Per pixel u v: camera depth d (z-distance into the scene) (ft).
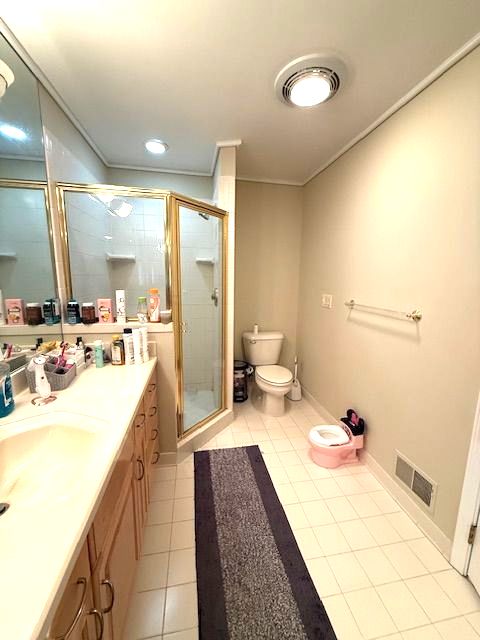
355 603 3.65
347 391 7.08
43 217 4.82
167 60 4.17
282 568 4.07
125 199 6.54
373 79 4.49
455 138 4.03
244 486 5.64
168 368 5.98
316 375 8.93
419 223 4.72
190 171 8.55
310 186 9.08
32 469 2.94
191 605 3.59
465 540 3.94
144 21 3.54
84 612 2.01
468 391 3.92
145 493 4.46
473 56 3.73
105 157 7.61
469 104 3.81
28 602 1.41
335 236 7.54
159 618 3.45
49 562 1.62
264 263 9.85
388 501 5.33
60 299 5.38
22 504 2.49
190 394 7.71
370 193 6.00
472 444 3.84
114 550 2.74
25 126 4.26
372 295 6.01
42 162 4.73
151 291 5.93
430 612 3.57
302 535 4.59
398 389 5.29
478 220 3.75
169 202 5.85
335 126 5.92
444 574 4.04
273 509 5.09
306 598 3.69
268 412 8.57
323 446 6.10
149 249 7.21
